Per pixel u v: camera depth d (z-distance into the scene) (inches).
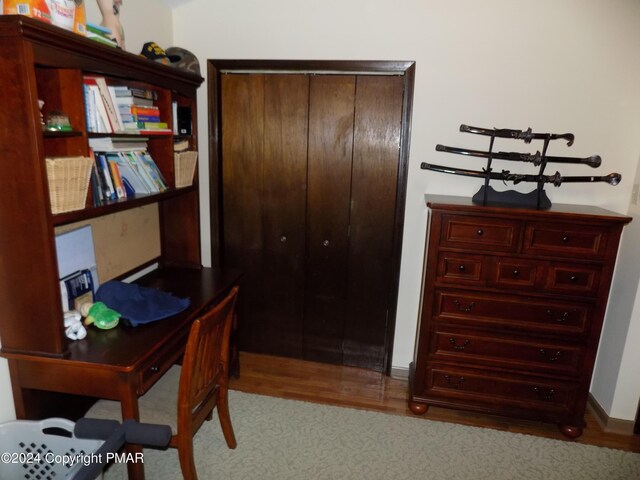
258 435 89.4
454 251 89.2
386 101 102.2
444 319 92.7
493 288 89.4
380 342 115.6
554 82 94.1
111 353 64.0
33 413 68.2
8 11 54.2
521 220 85.4
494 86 96.1
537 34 92.7
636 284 89.2
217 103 107.9
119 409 68.3
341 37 99.6
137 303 78.7
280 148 109.2
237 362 110.3
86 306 73.4
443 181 102.2
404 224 106.3
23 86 53.1
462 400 95.7
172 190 90.0
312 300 117.0
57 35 55.3
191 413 68.2
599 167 96.0
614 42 90.6
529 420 95.6
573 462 84.4
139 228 96.8
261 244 116.1
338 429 92.0
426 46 96.8
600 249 83.6
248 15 102.3
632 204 93.5
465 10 93.9
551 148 97.1
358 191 107.9
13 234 58.6
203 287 93.6
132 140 82.4
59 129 61.6
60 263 73.2
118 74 70.3
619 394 93.5
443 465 82.6
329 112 105.0
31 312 61.5
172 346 74.4
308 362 120.6
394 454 85.1
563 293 86.8
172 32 106.1
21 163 55.9
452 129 99.5
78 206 63.6
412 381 102.1
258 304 120.3
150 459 82.0
